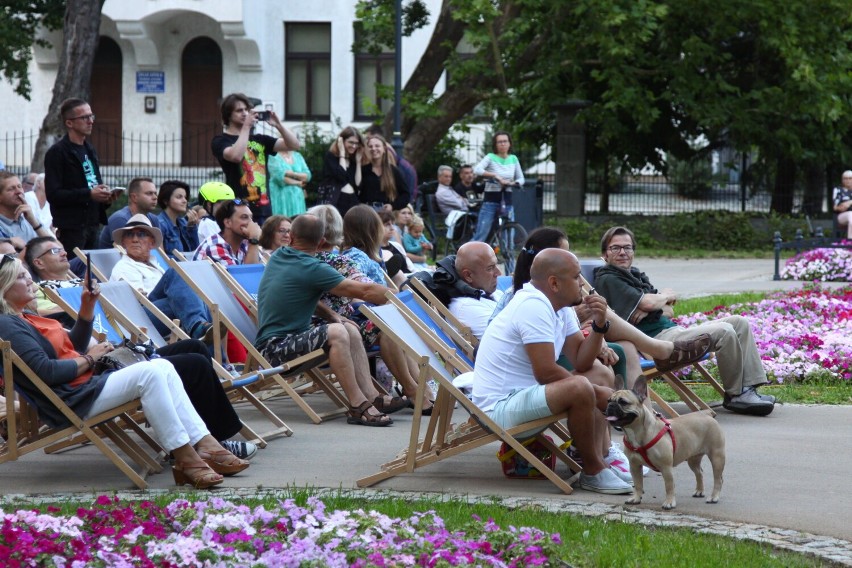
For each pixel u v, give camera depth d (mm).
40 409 7578
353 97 44875
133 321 9805
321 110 45094
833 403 10906
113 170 39969
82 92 27500
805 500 7242
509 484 7711
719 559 5871
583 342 7855
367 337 10641
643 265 27453
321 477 7906
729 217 32188
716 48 33844
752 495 7375
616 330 9195
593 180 33875
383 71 44781
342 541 5680
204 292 10203
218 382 8359
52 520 5652
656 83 34562
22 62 38500
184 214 13938
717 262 28578
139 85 45562
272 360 9805
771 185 33812
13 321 7598
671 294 10336
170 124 45719
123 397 7531
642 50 34094
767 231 32312
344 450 8828
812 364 12164
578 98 33719
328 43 44750
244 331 10508
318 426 9852
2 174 11477
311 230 9852
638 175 34344
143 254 11188
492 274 10156
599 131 34500
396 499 7176
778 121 33219
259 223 14734
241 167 14609
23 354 7500
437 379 7625
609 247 10523
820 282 22594
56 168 12688
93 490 7402
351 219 10859
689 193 33844
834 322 14508
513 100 32375
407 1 32844
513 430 7457
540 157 43594
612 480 7441
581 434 7371
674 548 6074
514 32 30438
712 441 7164
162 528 5789
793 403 10922
